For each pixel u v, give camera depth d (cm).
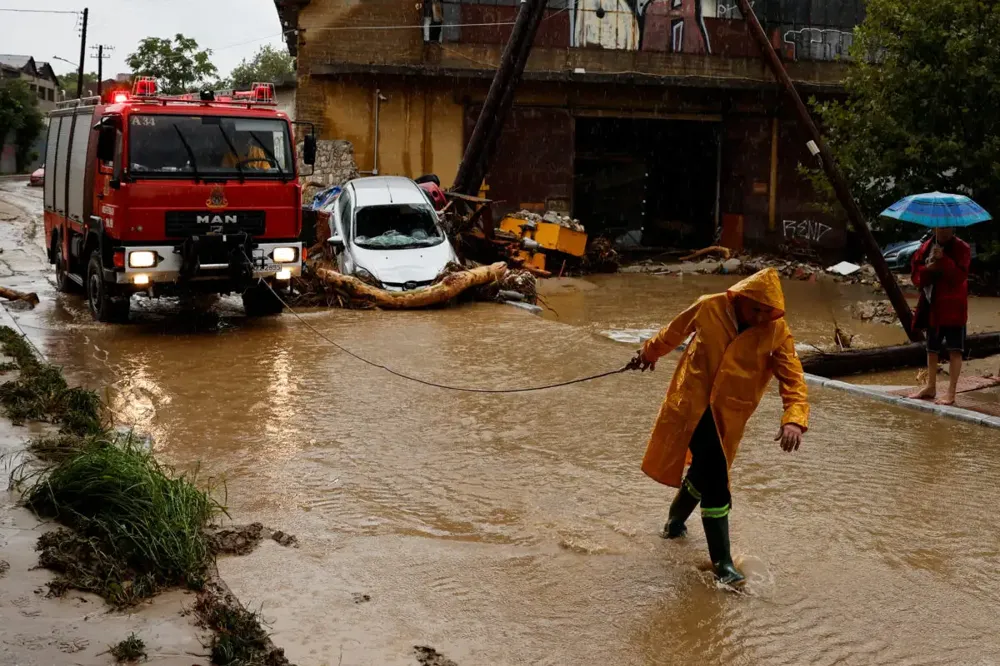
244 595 452
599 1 2856
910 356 1222
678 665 400
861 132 2350
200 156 1220
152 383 934
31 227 2711
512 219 2402
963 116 2209
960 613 455
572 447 731
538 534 544
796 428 472
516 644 414
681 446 491
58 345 1133
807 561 513
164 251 1209
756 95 2973
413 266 1584
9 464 585
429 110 2747
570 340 1245
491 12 2755
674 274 2580
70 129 1484
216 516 557
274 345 1166
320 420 800
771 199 3020
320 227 1836
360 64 2638
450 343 1205
